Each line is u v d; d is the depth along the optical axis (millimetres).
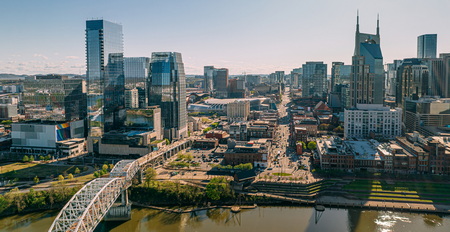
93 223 171500
